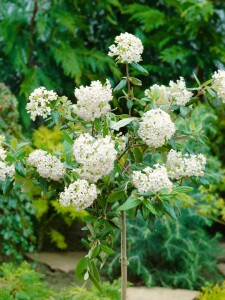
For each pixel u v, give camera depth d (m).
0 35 7.07
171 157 2.84
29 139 6.30
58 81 7.57
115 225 2.89
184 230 5.52
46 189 2.85
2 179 2.80
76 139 2.75
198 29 7.61
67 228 6.32
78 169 2.69
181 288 5.41
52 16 7.52
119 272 5.60
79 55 7.38
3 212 5.49
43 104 2.84
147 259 5.57
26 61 7.45
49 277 5.49
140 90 7.74
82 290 4.26
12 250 5.52
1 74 7.54
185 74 7.80
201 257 5.59
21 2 7.49
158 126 2.69
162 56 7.20
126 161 3.01
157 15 7.51
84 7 7.91
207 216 5.71
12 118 5.73
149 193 2.64
